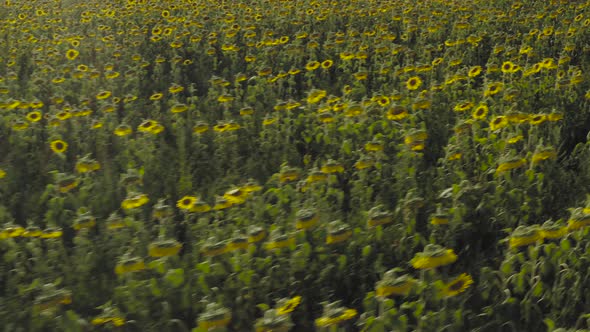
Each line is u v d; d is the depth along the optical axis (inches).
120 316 149.3
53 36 511.5
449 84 339.3
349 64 393.1
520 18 488.4
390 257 178.9
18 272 171.0
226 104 316.2
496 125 238.5
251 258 172.6
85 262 179.2
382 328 138.9
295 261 166.9
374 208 179.6
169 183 239.9
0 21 562.6
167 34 472.7
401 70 355.9
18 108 319.6
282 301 140.9
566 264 156.3
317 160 254.1
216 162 260.1
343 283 169.2
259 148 271.4
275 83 381.7
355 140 266.1
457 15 517.3
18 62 437.4
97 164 230.8
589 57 395.9
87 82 373.1
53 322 148.8
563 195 211.8
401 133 261.0
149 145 269.1
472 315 149.5
